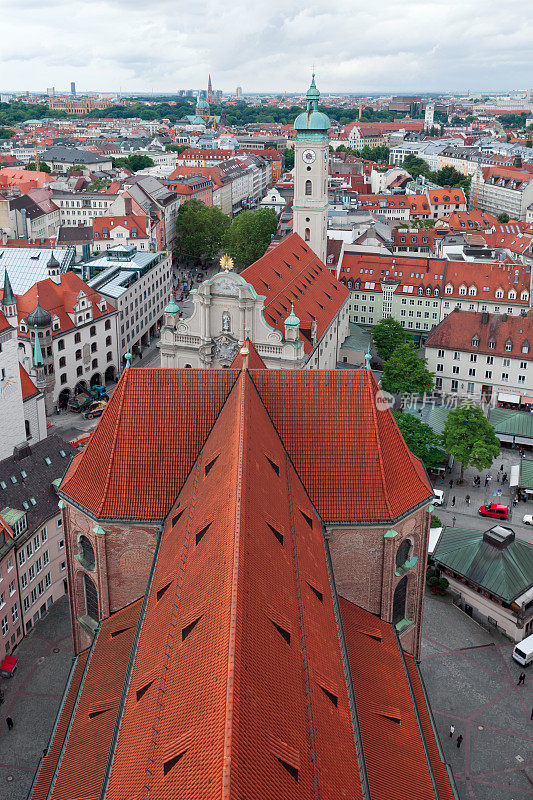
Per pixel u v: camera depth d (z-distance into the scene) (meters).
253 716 27.42
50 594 75.44
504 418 112.12
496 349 126.06
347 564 53.88
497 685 65.81
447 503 97.44
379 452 52.91
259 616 32.78
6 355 82.25
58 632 71.50
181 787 26.22
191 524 43.88
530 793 55.25
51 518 73.88
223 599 32.22
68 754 43.09
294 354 93.19
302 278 120.50
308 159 134.62
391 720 43.69
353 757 34.50
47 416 121.44
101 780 38.47
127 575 53.75
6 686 64.25
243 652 29.38
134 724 34.78
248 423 45.53
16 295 128.38
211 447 49.88
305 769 28.94
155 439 53.31
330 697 35.66
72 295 126.62
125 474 52.81
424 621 73.94
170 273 179.00
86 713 45.03
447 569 77.62
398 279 157.25
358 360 140.12
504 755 58.47
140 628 42.97
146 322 160.25
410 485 54.56
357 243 181.88
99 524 51.91
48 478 76.31
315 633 38.25
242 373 52.72
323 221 140.12
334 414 53.41
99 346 133.88
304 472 52.94
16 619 68.88
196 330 97.00
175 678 32.84
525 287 148.88
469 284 151.75
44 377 118.19
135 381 53.84
